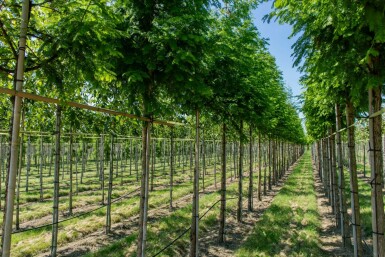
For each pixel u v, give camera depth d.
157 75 4.63
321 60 3.92
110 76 3.74
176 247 8.09
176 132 20.39
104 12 3.40
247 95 7.54
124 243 8.27
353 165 6.52
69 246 8.49
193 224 6.94
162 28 4.32
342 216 8.48
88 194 15.84
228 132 9.33
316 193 17.67
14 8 3.34
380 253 4.10
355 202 6.57
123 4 4.44
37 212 11.76
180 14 4.47
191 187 18.30
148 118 5.20
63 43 3.08
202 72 4.98
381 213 4.17
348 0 2.70
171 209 12.79
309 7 3.61
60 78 3.48
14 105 3.02
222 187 8.83
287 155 35.25
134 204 13.30
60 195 15.66
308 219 10.80
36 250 7.99
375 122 4.18
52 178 22.28
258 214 12.48
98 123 8.33
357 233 6.54
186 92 5.03
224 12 6.16
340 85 5.23
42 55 3.46
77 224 10.26
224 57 6.02
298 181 22.45
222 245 8.59
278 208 12.65
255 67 7.90
